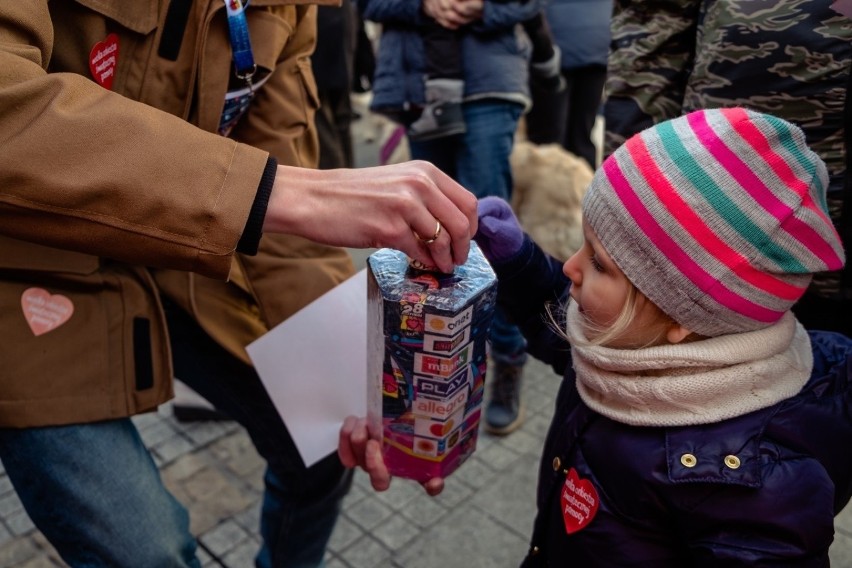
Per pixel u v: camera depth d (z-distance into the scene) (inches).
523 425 96.0
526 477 87.0
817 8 41.6
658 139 36.1
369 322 42.1
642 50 51.1
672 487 35.9
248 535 79.0
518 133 147.9
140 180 33.2
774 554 33.6
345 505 82.7
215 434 94.2
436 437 40.3
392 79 93.1
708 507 35.1
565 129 149.2
